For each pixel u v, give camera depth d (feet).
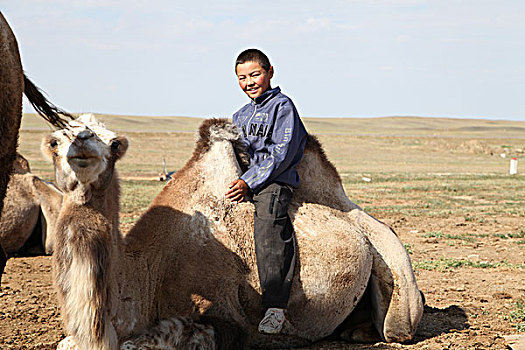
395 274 17.26
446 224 47.57
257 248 15.37
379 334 17.85
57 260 12.73
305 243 16.08
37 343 18.39
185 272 15.05
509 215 53.62
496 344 17.99
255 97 16.19
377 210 55.88
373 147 216.33
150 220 15.42
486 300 23.90
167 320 14.51
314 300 16.20
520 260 32.91
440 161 164.04
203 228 15.40
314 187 17.25
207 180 15.93
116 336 13.16
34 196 32.76
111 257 13.01
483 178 101.45
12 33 15.99
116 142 13.03
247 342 15.87
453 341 18.26
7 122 16.16
